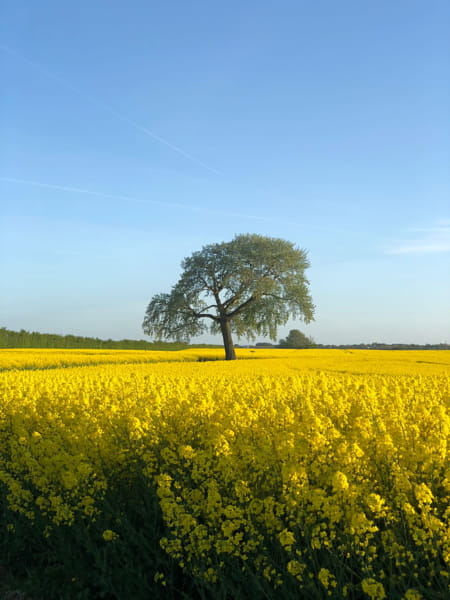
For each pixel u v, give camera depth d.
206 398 7.93
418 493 3.61
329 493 4.36
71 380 13.37
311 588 3.44
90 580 4.50
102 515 4.95
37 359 35.31
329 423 6.11
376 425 5.73
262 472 4.69
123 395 9.22
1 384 11.61
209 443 5.23
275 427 6.24
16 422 7.43
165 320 49.22
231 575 3.91
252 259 48.06
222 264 48.19
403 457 4.84
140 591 4.12
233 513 3.88
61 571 4.68
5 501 5.64
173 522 4.05
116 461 5.76
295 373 19.97
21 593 4.52
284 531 3.56
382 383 11.27
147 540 4.61
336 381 12.05
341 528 3.81
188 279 48.75
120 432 6.30
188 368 24.59
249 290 47.75
